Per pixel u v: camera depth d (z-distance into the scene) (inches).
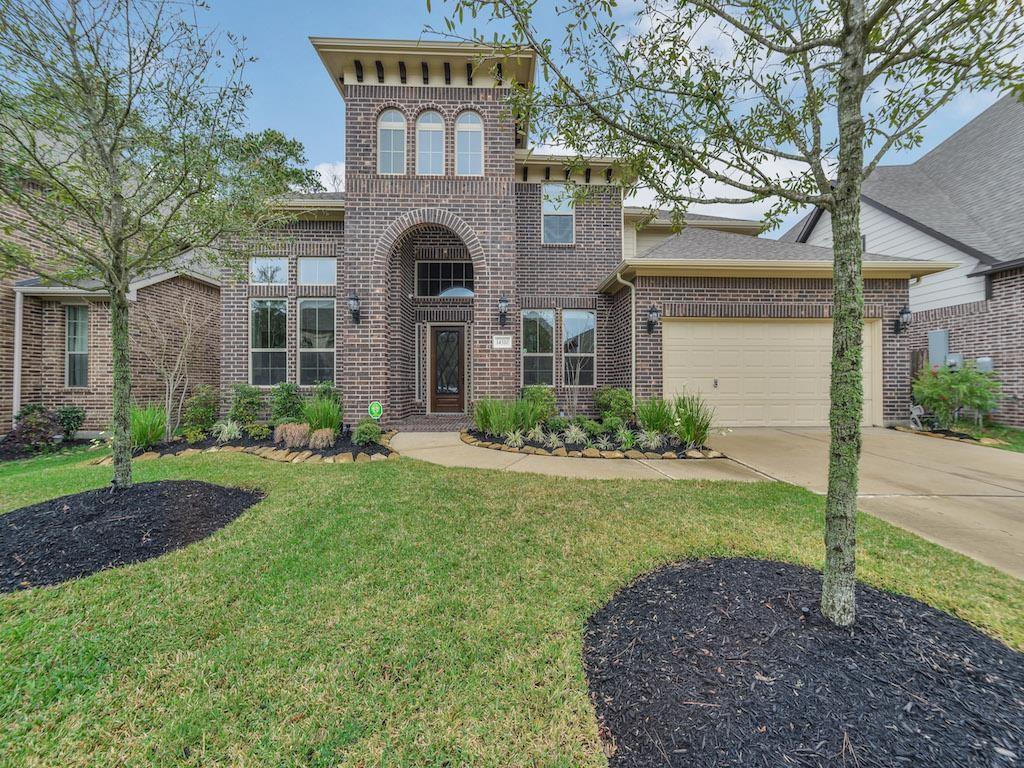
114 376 160.9
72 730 70.1
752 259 353.1
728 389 369.4
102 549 127.3
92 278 158.1
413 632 93.7
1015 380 368.8
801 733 61.9
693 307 364.5
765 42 92.4
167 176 151.5
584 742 66.9
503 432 313.3
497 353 375.9
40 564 118.6
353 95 371.6
